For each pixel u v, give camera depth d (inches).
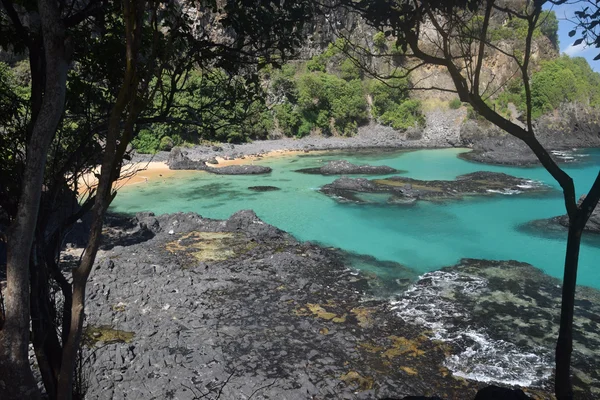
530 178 1581.0
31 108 202.1
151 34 230.5
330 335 516.1
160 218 948.0
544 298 626.5
